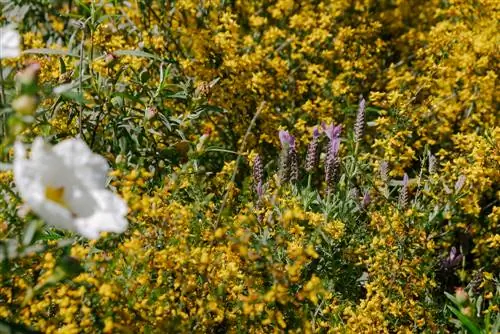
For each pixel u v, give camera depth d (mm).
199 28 4223
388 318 3057
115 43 3602
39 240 2541
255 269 2447
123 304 2234
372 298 2941
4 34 2094
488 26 4496
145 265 2299
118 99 3289
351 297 3184
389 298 2934
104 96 3242
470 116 4457
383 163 3521
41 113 2539
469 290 3381
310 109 4102
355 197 3420
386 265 3061
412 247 3254
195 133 4090
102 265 2238
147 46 3936
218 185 3410
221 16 4277
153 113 3152
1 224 2178
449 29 4496
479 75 4430
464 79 4297
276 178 3307
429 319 3039
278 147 4031
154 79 4086
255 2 4586
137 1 4117
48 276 2125
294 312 2521
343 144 4262
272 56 4562
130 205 2373
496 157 3557
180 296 2314
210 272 2373
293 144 3311
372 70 4512
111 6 4008
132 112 3617
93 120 3354
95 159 1854
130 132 3330
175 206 2510
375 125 4184
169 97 3547
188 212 2488
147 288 2318
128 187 2316
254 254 2355
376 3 4848
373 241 3121
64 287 2127
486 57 4234
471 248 3906
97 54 3703
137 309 2223
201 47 3951
